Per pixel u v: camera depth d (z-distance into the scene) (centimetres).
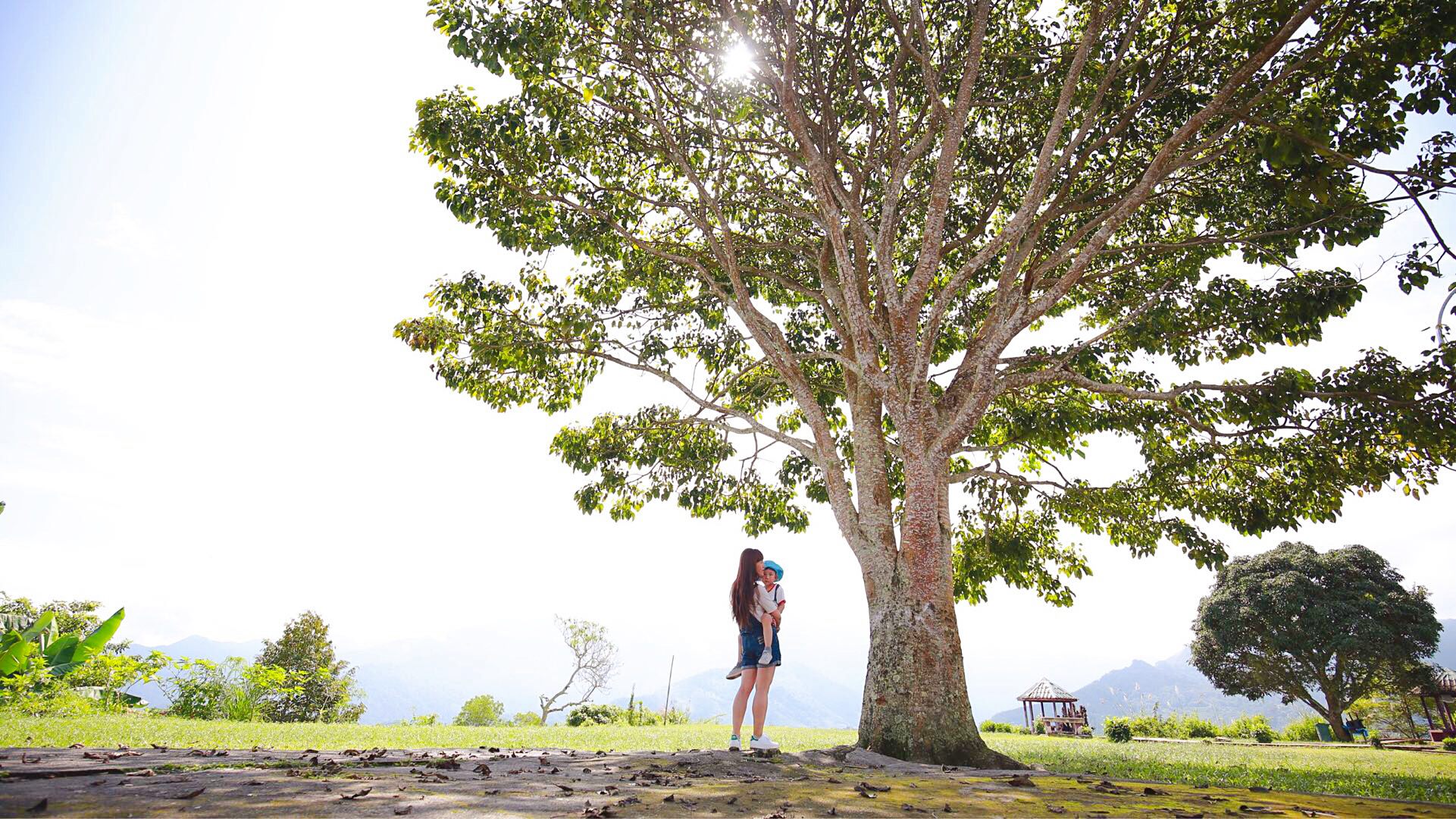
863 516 947
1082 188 1159
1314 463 1050
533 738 1115
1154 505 1242
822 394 1403
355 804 311
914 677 779
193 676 1486
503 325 1144
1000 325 907
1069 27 1084
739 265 1251
